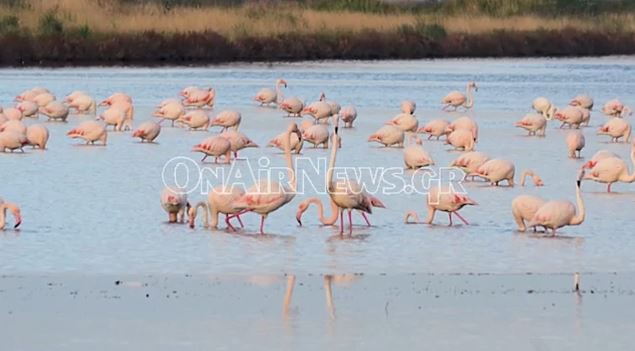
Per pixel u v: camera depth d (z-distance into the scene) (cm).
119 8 12275
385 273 3547
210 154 5638
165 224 4150
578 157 6028
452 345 2916
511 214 4394
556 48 13400
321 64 11894
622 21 14225
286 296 3303
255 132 6925
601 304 3256
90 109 7800
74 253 3738
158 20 12081
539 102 7725
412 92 9469
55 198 4619
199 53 11806
